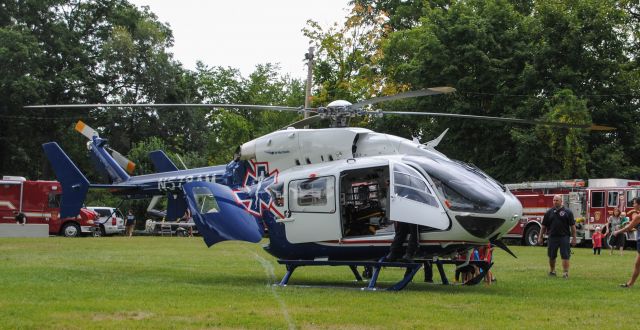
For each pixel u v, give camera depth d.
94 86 60.56
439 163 12.77
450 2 52.41
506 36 41.62
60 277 13.68
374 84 44.28
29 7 59.50
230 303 10.24
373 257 13.21
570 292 12.81
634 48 44.41
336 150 13.52
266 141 14.42
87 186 19.91
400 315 9.31
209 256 21.22
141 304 9.95
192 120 64.50
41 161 60.38
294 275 15.74
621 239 27.91
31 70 56.72
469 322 8.87
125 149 62.88
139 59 62.00
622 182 34.50
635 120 42.25
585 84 41.50
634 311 10.24
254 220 14.07
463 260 13.25
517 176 39.78
